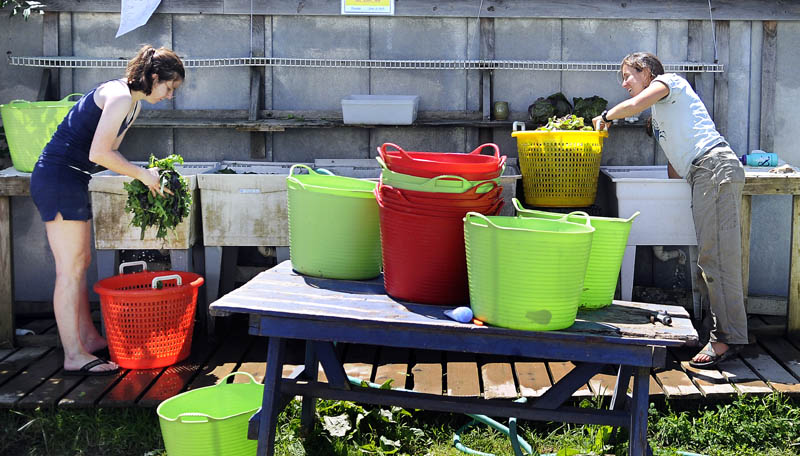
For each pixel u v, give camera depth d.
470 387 3.82
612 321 2.75
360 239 3.18
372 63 5.10
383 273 3.21
